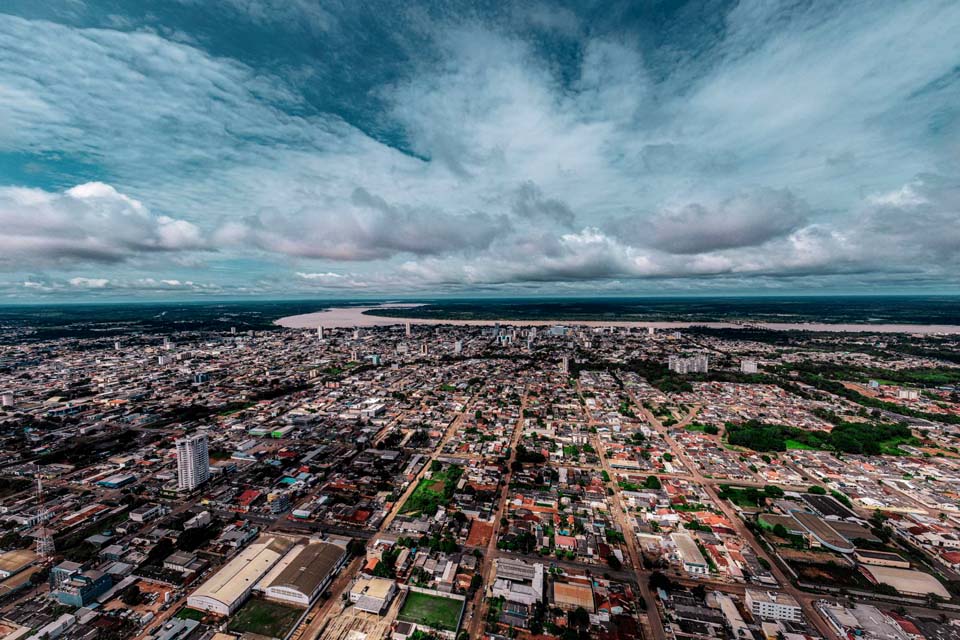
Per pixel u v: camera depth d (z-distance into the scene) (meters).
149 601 155.25
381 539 192.50
